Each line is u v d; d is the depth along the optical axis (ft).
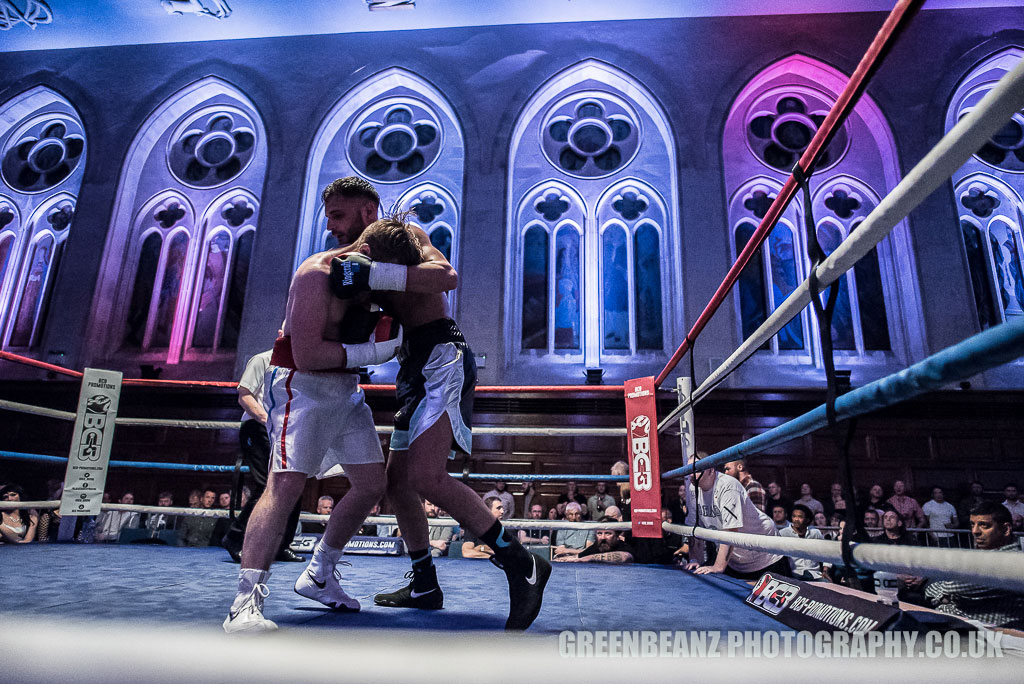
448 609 4.98
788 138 31.50
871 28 31.24
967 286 26.40
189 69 33.22
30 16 32.99
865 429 23.41
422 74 32.07
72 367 27.86
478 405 24.82
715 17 32.14
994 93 2.13
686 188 28.94
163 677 2.18
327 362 4.42
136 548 10.00
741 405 24.20
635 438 10.00
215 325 30.37
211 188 32.42
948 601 6.18
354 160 32.81
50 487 21.84
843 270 3.63
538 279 30.04
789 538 4.33
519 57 32.12
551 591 6.47
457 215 31.12
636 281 29.73
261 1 32.09
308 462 4.38
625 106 32.37
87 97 32.94
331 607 4.75
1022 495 22.33
